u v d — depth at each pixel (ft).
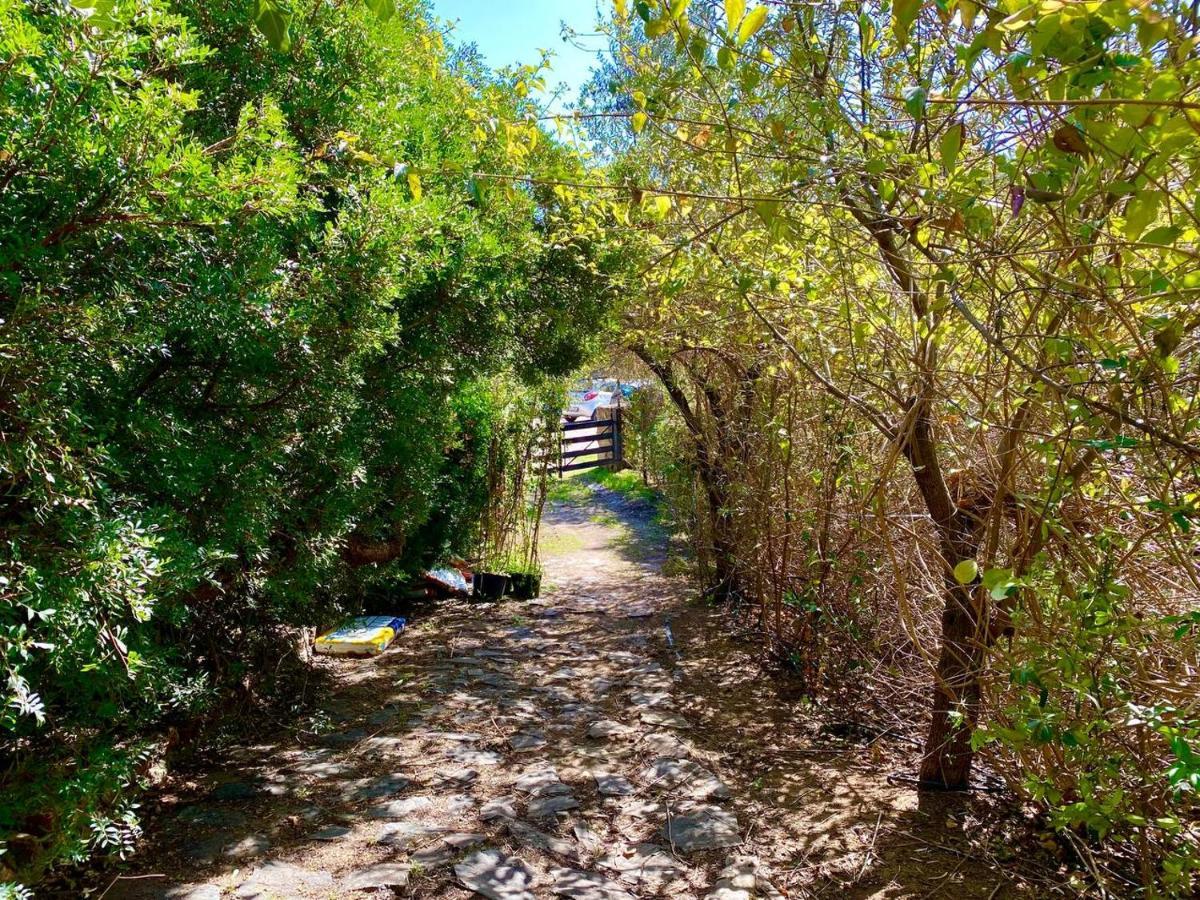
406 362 14.62
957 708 10.29
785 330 13.56
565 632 21.42
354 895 8.70
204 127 10.27
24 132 5.96
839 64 9.65
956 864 9.61
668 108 9.41
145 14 6.76
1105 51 4.50
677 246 10.16
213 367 9.58
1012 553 9.46
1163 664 8.57
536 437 30.14
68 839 7.67
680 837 10.41
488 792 11.63
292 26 11.13
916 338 10.45
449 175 13.00
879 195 8.20
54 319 6.45
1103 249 7.92
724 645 20.03
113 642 6.79
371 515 16.80
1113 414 6.51
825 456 15.49
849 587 14.90
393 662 18.28
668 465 30.66
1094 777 8.29
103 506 7.18
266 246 8.77
